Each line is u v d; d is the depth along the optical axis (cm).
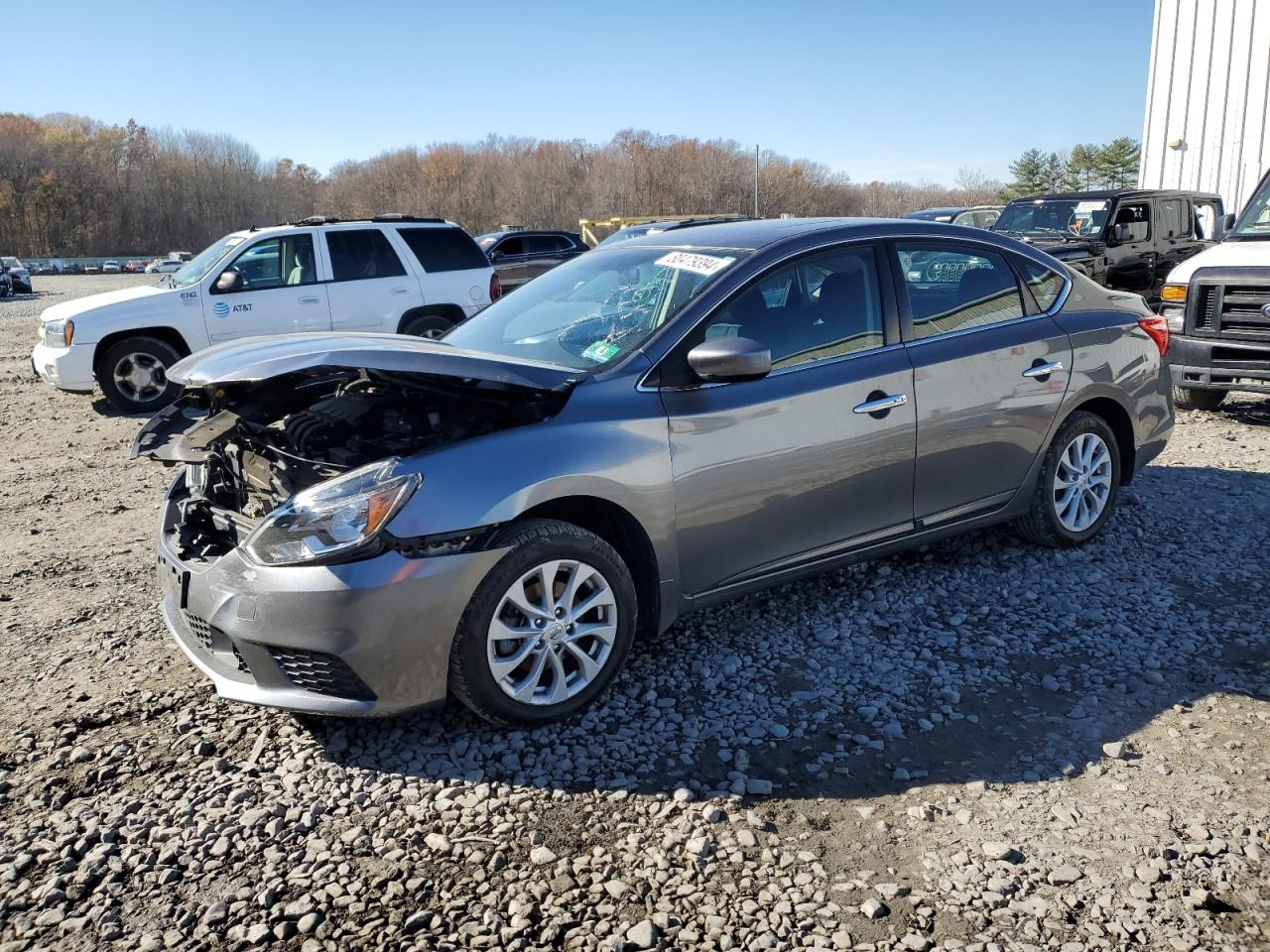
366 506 313
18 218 10625
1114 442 512
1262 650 396
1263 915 252
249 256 1078
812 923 253
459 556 321
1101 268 1352
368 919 258
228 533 367
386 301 1133
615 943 246
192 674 399
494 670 334
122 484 732
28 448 874
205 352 377
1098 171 7881
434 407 371
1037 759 325
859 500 417
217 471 399
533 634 339
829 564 418
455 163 10656
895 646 410
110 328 1023
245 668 334
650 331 384
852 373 409
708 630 428
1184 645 401
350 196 11506
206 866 280
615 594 355
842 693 372
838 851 282
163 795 314
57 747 345
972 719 352
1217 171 1978
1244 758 320
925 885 267
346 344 357
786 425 389
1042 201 1496
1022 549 508
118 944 251
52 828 300
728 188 9144
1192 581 467
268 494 355
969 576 478
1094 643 407
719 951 245
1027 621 429
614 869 276
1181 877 266
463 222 10144
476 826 296
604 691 365
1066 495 497
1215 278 797
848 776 319
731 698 370
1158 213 1457
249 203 11812
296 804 309
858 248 430
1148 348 521
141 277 6044
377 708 320
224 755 339
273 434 382
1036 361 469
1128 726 343
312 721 359
